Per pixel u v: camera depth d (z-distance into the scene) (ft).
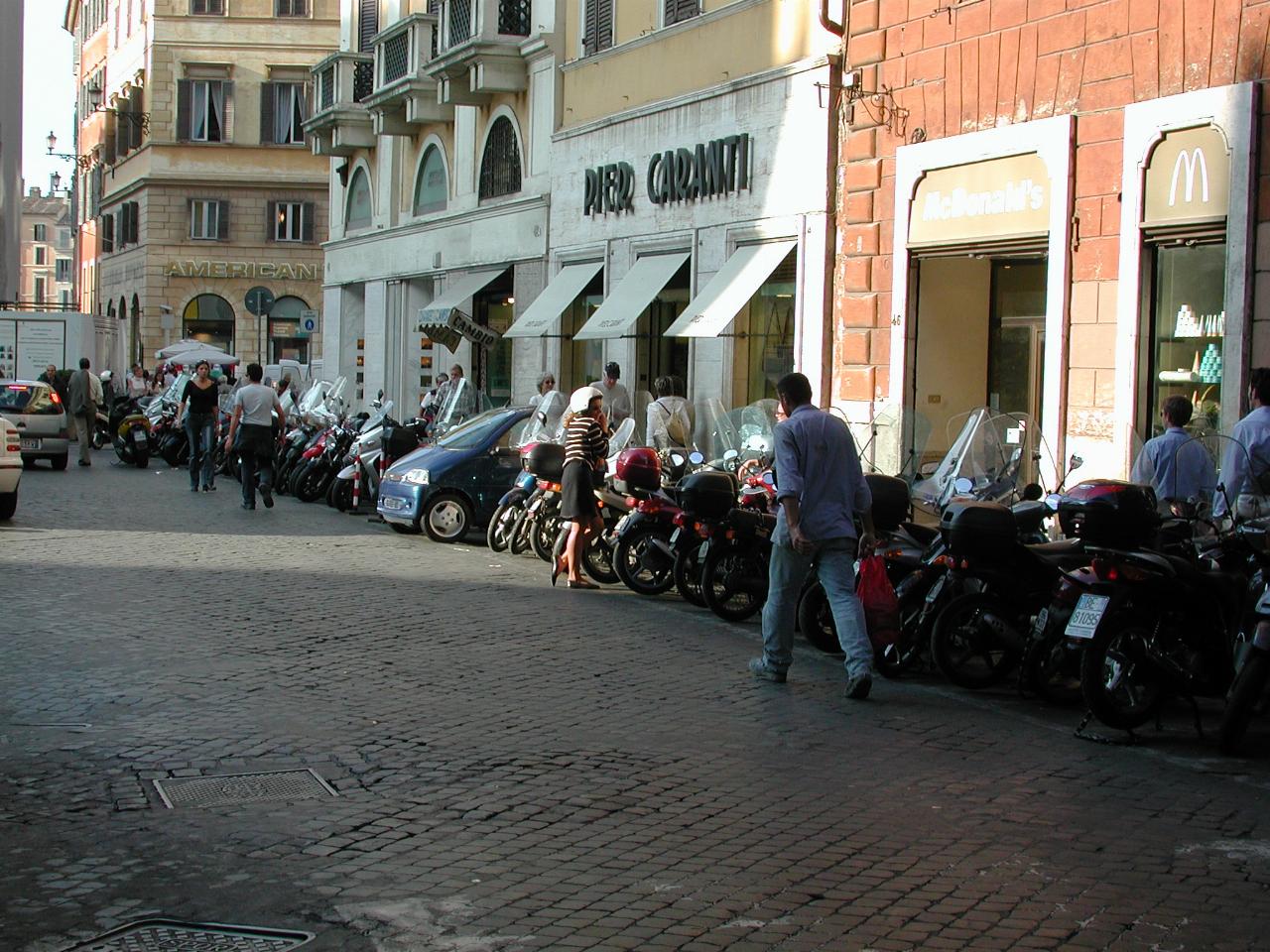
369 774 25.75
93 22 241.96
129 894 19.65
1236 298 46.73
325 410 88.63
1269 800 25.72
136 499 78.18
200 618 40.65
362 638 38.42
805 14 71.51
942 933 18.74
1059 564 34.40
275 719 29.45
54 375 130.31
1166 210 49.98
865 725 30.73
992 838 22.94
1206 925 19.26
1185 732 31.32
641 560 47.47
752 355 76.79
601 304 87.10
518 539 57.77
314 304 192.34
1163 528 34.01
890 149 63.21
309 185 190.90
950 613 34.47
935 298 62.85
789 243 72.69
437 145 117.08
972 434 39.63
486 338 102.99
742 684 34.42
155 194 190.49
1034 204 55.52
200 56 189.98
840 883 20.63
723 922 18.97
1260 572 32.07
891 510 37.32
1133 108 51.03
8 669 33.50
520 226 100.42
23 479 90.33
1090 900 20.12
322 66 135.33
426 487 61.82
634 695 32.78
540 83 97.66
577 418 49.08
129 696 31.14
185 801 23.93
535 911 19.25
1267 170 46.09
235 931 18.42
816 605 38.99
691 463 52.65
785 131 72.38
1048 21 54.85
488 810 23.76
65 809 23.38
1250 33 46.88
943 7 59.88
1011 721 31.65
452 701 31.55
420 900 19.57
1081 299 53.57
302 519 70.28
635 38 86.33
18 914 18.84
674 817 23.63
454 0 103.09
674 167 81.66
